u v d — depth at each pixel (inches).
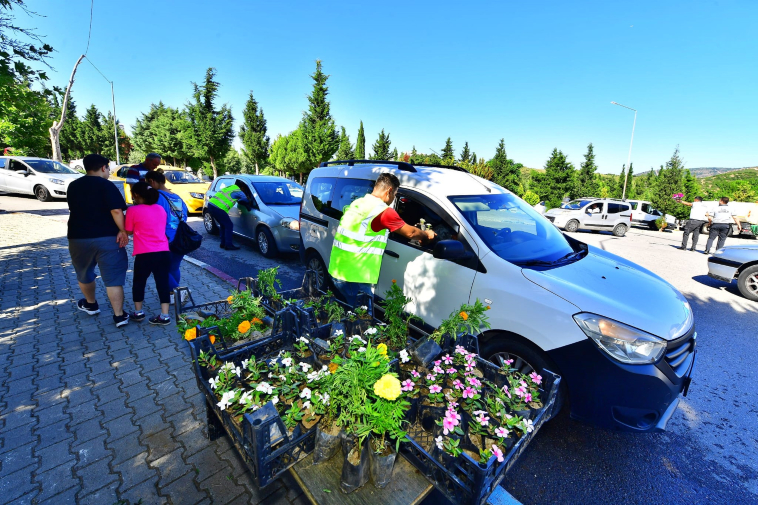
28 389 118.3
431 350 91.4
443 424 67.2
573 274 119.3
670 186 985.5
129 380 125.2
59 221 405.7
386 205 119.0
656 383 95.8
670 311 108.4
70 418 106.3
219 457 94.8
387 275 153.8
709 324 210.5
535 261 123.6
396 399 71.0
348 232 123.0
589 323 99.7
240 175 357.1
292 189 350.3
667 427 121.0
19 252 278.5
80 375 126.9
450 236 132.4
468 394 78.0
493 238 129.2
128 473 88.9
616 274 126.1
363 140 1947.6
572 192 1437.0
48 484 84.7
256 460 61.8
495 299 116.7
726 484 98.8
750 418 126.7
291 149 1318.9
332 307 121.7
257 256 314.5
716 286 293.7
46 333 155.6
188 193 473.4
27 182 547.5
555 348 103.2
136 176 224.4
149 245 154.3
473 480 59.3
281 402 78.1
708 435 117.9
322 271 202.2
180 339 153.5
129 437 100.1
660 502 92.4
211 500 83.0
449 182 149.1
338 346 97.9
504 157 1488.7
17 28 165.0
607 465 103.3
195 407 113.1
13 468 88.4
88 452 94.4
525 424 71.9
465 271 125.8
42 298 193.5
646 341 96.5
